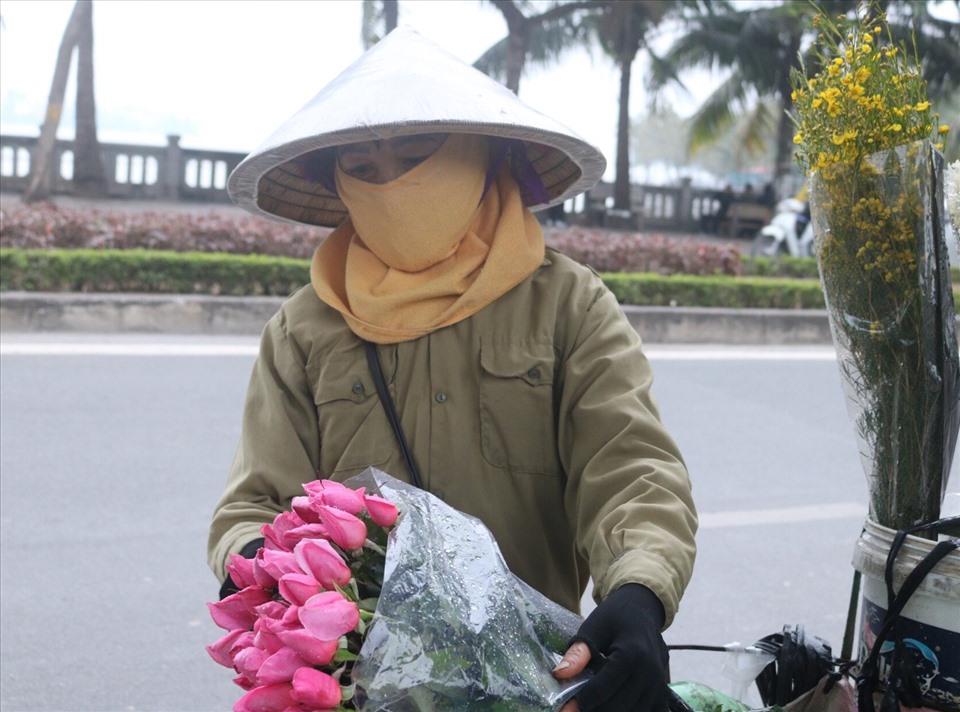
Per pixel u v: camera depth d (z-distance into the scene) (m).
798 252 16.66
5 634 3.47
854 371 1.51
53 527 4.37
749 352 10.01
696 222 25.36
